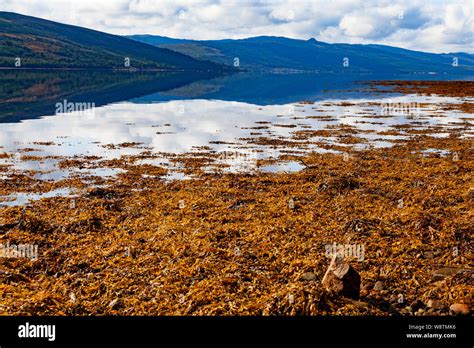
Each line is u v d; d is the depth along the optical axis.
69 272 13.14
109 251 14.40
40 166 27.12
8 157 29.38
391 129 42.53
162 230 16.17
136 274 12.80
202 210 18.59
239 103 71.31
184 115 54.06
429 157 29.56
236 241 15.22
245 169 26.70
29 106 60.62
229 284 11.91
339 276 11.19
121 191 21.70
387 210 18.34
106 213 18.03
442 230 15.84
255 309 10.48
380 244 14.92
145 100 74.50
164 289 11.75
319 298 10.50
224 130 42.56
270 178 24.17
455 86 118.25
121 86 108.94
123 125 45.31
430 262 13.75
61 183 23.23
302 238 15.53
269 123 47.41
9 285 11.78
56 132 40.25
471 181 23.00
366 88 113.06
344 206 18.92
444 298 11.30
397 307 11.08
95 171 26.09
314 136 38.97
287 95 89.62
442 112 56.78
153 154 31.20
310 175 24.48
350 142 35.84
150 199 20.31
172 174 25.52
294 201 19.75
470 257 13.98
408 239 15.33
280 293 10.77
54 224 16.75
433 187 21.69
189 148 33.59
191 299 11.05
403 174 24.80
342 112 57.62
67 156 30.16
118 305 10.92
